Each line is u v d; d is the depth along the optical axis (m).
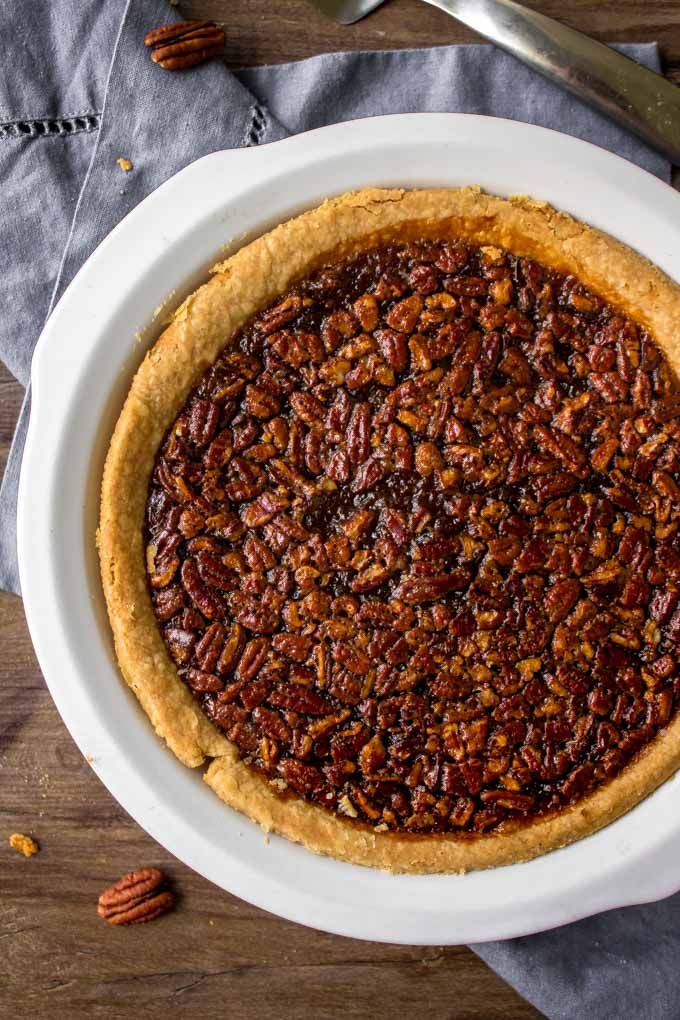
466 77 0.51
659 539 0.48
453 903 0.47
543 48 0.50
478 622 0.47
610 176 0.48
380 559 0.47
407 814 0.47
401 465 0.47
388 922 0.47
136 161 0.51
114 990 0.53
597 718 0.47
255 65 0.52
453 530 0.47
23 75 0.51
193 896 0.53
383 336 0.48
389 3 0.52
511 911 0.47
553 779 0.47
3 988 0.53
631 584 0.47
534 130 0.48
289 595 0.47
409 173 0.48
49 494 0.48
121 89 0.50
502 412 0.48
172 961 0.53
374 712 0.47
